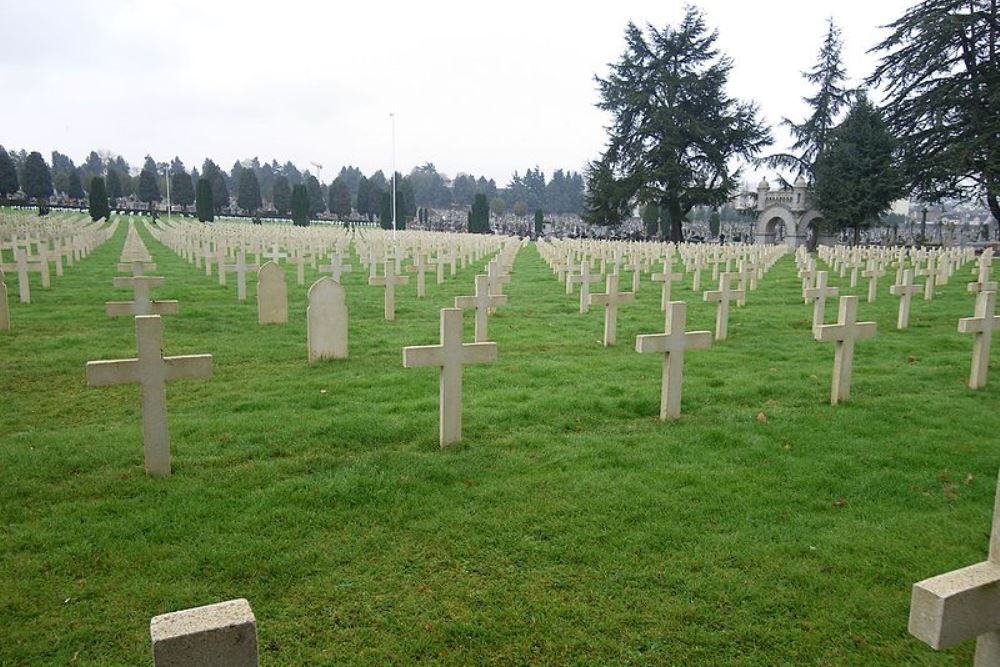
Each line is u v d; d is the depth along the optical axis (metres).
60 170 133.25
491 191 139.38
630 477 5.55
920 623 2.24
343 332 9.56
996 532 2.32
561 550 4.37
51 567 4.06
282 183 93.19
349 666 3.32
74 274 19.70
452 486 5.29
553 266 24.22
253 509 4.80
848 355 7.79
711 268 26.66
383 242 34.00
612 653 3.45
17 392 7.77
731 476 5.63
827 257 31.83
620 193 54.53
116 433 6.30
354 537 4.48
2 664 3.26
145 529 4.52
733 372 9.39
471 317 13.84
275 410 7.14
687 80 53.03
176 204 90.31
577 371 9.21
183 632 1.91
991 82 38.06
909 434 6.79
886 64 41.31
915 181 40.41
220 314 13.16
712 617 3.73
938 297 18.64
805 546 4.49
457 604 3.80
